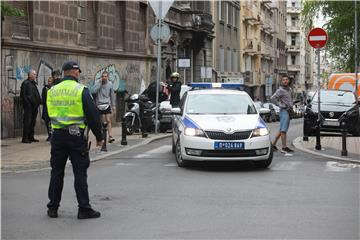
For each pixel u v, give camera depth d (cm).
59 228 726
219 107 1309
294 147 1667
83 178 781
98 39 2566
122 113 2800
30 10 2008
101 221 760
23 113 1792
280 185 1026
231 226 725
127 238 674
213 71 4622
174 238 670
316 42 1691
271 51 8144
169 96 2300
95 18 2550
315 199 899
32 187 1029
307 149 1590
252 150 1188
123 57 2808
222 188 995
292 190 976
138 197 919
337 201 884
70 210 834
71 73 803
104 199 905
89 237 680
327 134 2284
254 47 6481
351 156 1432
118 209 832
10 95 1883
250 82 6347
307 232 696
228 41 5347
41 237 682
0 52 1752
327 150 1563
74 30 2309
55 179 790
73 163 785
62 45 2200
